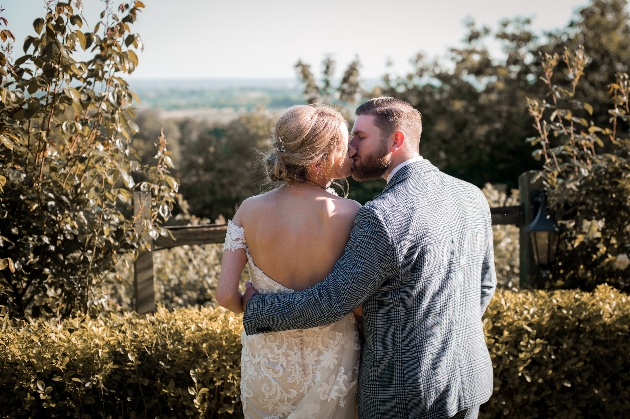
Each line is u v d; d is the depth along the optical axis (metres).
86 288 3.49
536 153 4.23
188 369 2.89
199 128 22.33
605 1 13.91
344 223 1.98
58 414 2.78
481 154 14.36
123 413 2.88
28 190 3.30
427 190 1.96
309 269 1.99
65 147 3.55
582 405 3.29
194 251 6.31
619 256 4.09
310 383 2.02
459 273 1.96
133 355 2.82
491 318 3.19
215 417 2.97
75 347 2.78
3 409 2.76
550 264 4.05
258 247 2.03
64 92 3.16
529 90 14.19
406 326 1.89
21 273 3.40
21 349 2.76
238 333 2.92
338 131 2.01
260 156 2.16
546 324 3.18
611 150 5.96
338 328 2.05
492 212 4.35
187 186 18.45
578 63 4.25
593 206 4.07
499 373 3.11
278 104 75.56
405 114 2.05
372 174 2.10
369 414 1.93
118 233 3.66
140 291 3.82
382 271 1.84
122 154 3.54
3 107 3.20
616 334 3.27
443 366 1.90
